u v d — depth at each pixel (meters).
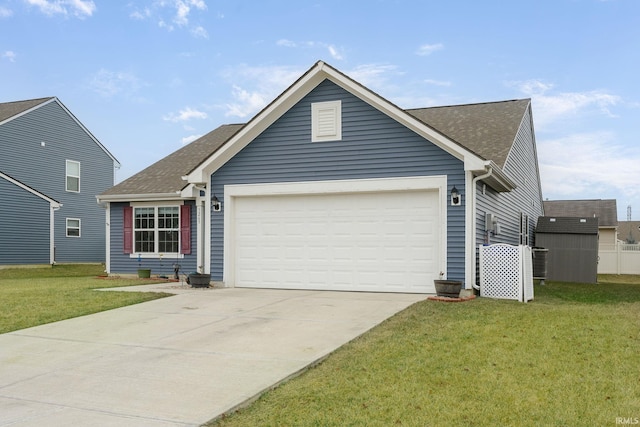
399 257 12.46
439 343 7.25
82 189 29.59
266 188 13.59
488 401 5.15
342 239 12.99
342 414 4.85
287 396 5.32
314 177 13.15
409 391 5.43
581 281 19.86
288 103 13.39
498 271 11.84
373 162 12.62
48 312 9.74
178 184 17.44
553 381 5.71
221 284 13.87
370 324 8.52
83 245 29.52
